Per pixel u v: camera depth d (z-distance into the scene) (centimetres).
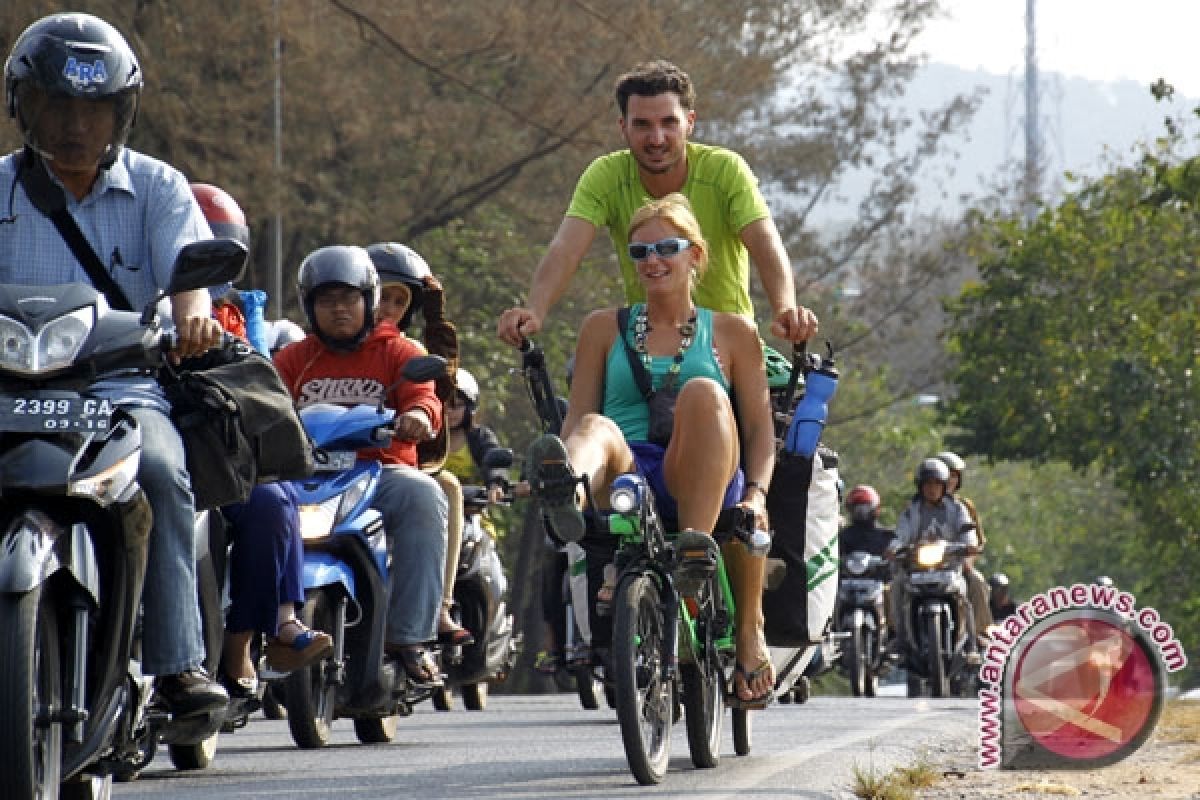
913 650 4859
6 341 1391
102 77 1493
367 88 6575
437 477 2781
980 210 9938
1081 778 1912
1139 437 9325
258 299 2372
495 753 2325
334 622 2244
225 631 1912
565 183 7512
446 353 2647
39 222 1555
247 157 6112
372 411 2266
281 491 1916
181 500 1482
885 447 13762
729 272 2084
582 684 3634
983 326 9850
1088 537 17162
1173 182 9194
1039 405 9625
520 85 7125
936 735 2511
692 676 1944
